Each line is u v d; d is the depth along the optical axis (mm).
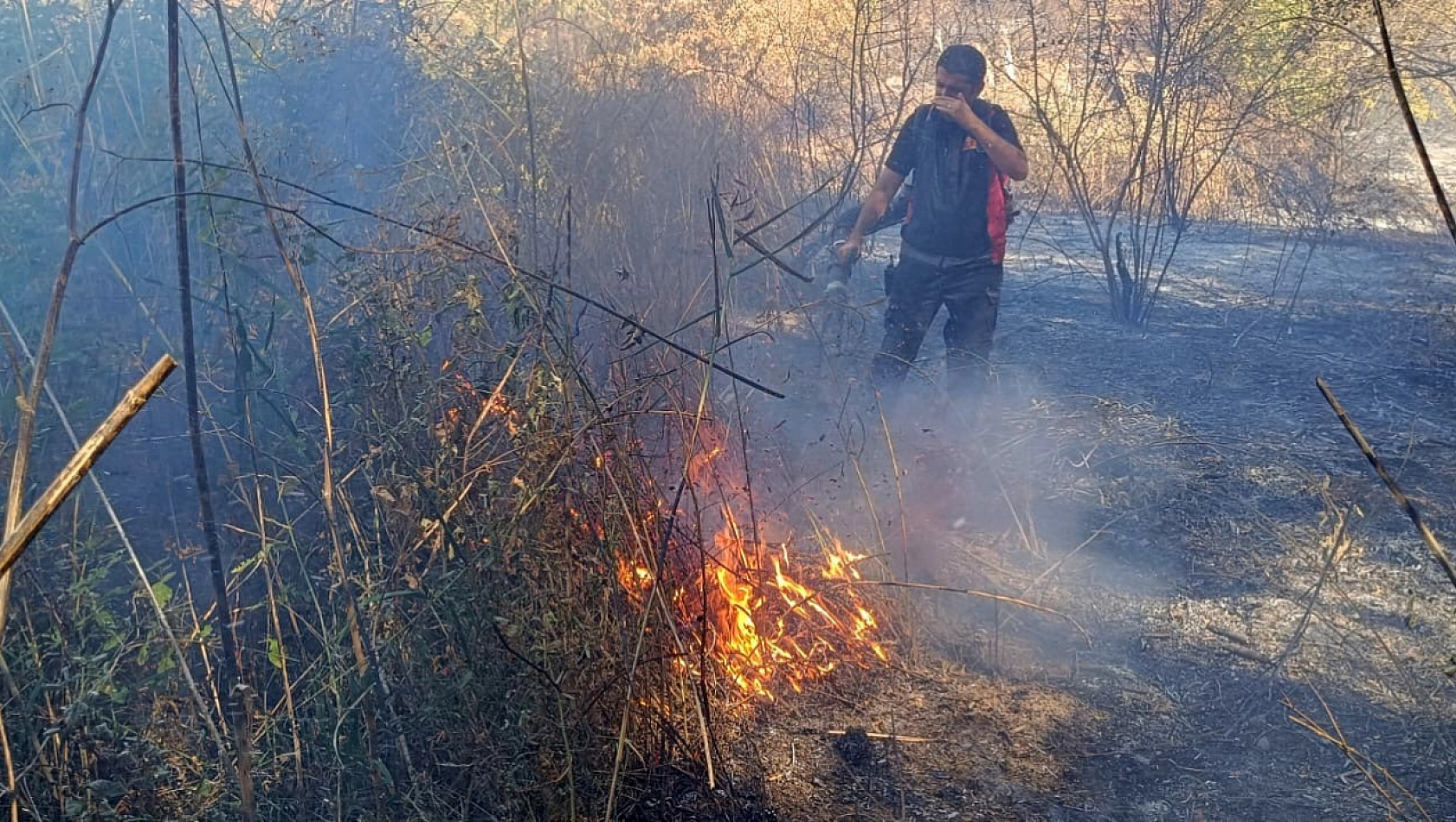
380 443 2686
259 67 3834
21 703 2254
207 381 3012
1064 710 3273
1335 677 3455
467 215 3961
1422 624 3748
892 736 3094
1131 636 3646
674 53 6449
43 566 2557
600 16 6223
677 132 5969
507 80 4777
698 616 3088
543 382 2703
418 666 2562
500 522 2555
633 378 3467
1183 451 4953
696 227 5555
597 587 2707
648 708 2793
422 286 3166
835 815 2830
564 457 2643
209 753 2521
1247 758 3115
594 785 2639
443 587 2490
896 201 4957
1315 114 7582
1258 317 6918
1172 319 6867
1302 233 8000
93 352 2928
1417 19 7539
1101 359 6129
